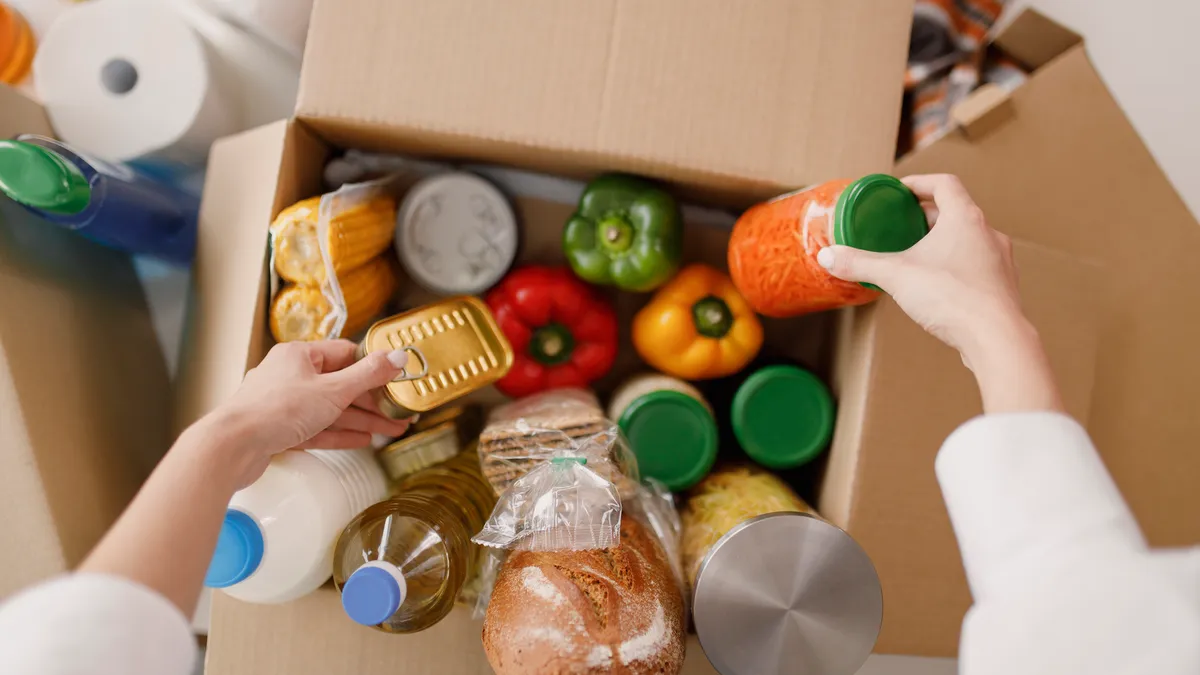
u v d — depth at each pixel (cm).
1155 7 101
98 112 80
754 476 78
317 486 64
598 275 81
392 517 62
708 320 80
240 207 70
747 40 68
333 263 68
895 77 69
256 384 53
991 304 49
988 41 89
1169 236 78
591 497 59
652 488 74
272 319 70
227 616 65
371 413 68
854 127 69
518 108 67
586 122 68
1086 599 34
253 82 85
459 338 67
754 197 76
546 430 67
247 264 69
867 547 71
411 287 90
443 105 67
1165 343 80
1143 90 102
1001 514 39
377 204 76
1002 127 75
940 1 87
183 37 79
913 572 71
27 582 66
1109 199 77
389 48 67
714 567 61
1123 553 35
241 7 78
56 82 80
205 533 43
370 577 54
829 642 62
